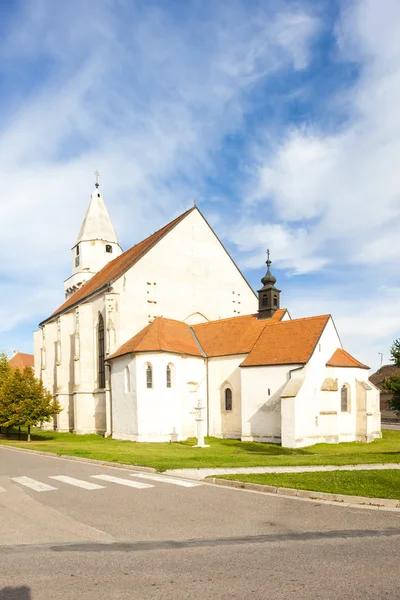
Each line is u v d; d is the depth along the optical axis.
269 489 13.93
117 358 39.62
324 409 35.09
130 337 42.53
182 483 15.46
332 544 8.80
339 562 7.80
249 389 36.62
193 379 39.72
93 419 45.28
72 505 12.45
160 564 7.84
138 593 6.67
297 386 33.00
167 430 36.50
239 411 38.44
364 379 38.78
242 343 39.66
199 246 49.31
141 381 36.62
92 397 45.62
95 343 45.88
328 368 36.06
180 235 47.78
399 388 29.84
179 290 46.78
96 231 62.59
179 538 9.37
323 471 16.78
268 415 35.25
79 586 6.95
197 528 10.06
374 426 39.59
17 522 10.86
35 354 63.84
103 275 54.78
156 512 11.49
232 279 51.81
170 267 46.41
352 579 7.07
